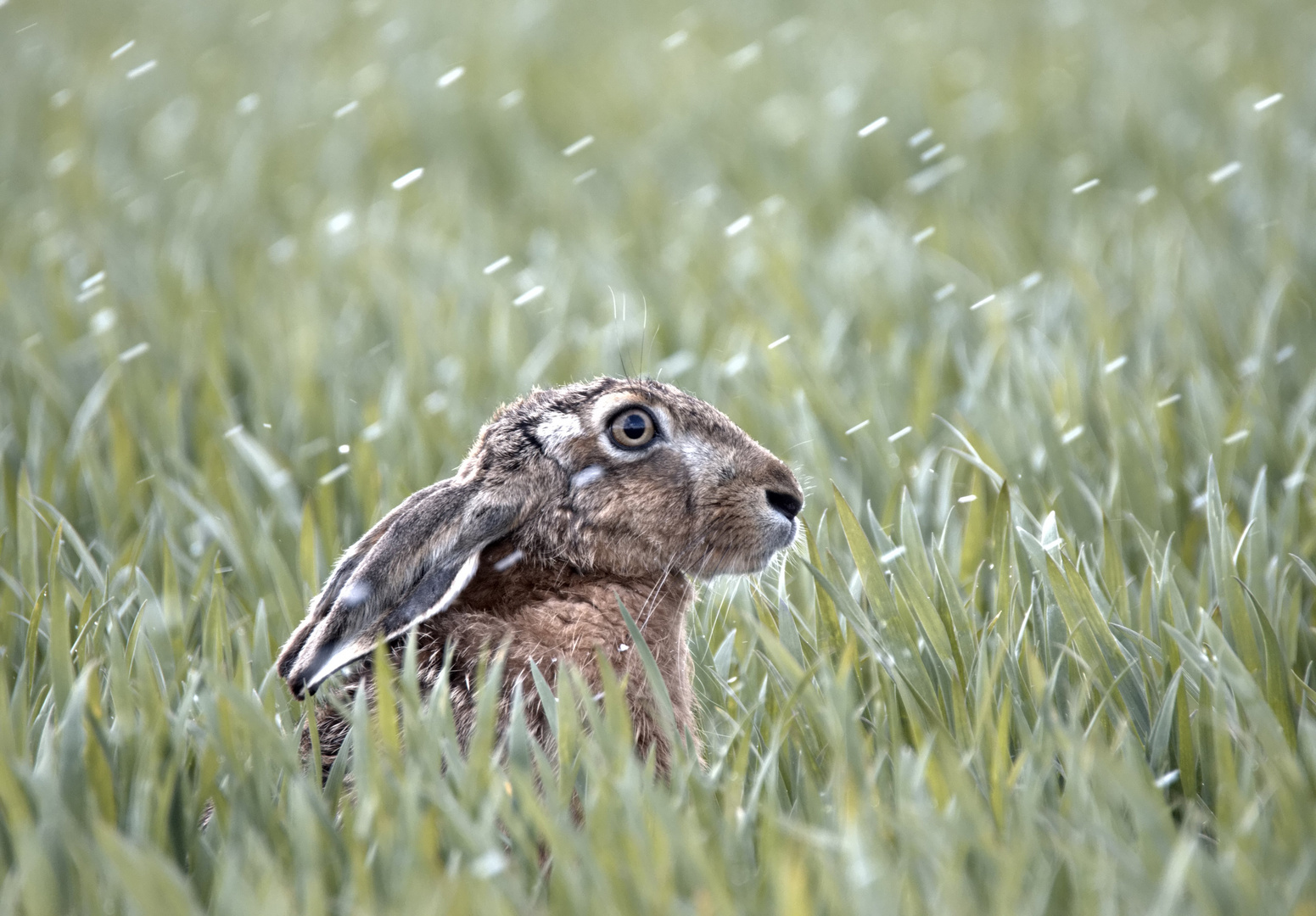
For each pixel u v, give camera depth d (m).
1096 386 12.00
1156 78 24.45
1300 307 14.20
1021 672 7.40
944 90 24.97
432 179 22.05
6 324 14.91
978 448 10.53
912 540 8.28
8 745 6.23
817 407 11.79
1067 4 31.05
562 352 13.96
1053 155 21.98
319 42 31.33
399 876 5.63
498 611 7.46
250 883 5.76
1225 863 5.50
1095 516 9.91
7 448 11.71
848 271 16.02
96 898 5.59
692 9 33.41
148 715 6.76
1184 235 16.53
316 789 6.51
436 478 11.12
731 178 21.88
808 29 30.36
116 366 12.37
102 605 7.82
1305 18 28.59
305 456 11.59
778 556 8.98
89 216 20.12
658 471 7.58
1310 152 19.91
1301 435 10.77
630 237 18.09
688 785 6.38
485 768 6.16
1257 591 8.16
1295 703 7.30
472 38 30.72
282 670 7.15
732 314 15.09
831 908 5.42
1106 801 6.02
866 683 8.27
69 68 28.58
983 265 16.58
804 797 6.64
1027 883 5.70
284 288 16.41
